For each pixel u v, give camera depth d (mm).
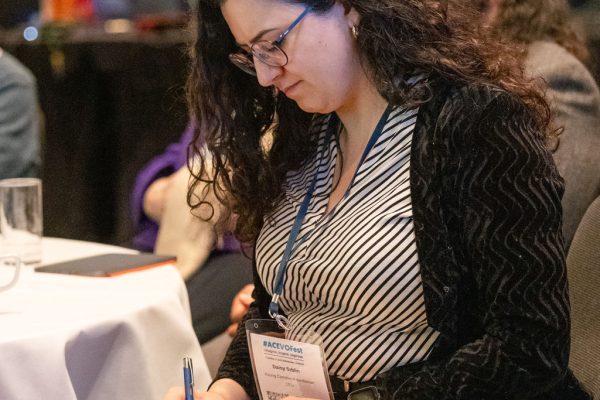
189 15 2223
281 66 1914
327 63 1903
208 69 2184
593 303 2188
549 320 1694
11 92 4586
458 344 1816
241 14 1902
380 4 1886
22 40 6156
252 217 2178
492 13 3059
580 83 2918
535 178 1715
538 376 1715
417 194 1799
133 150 6109
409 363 1841
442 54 1877
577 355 2174
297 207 2090
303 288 1962
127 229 6176
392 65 1890
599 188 2838
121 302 2418
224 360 2221
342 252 1864
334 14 1902
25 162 4621
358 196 1925
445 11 1930
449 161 1786
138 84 5984
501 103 1761
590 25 4539
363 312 1854
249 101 2189
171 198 3869
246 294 2789
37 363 2117
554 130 2025
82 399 2279
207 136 2211
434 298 1765
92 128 6211
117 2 6566
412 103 1853
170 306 2492
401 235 1814
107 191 6320
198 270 3848
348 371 1886
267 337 1930
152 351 2414
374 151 1925
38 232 2867
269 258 2076
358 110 1993
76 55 6066
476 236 1735
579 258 2258
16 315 2295
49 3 6344
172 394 1994
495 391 1722
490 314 1749
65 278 2672
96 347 2273
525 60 2910
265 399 1986
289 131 2166
